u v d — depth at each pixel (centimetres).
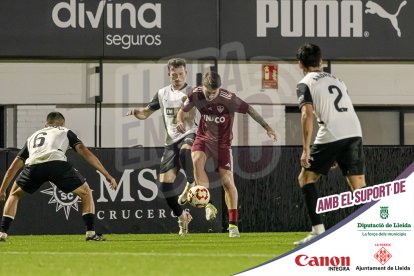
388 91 4206
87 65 4078
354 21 3941
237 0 3912
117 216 3500
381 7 3944
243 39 3916
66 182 2961
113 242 2961
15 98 4072
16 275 2016
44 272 2062
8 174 2961
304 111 2469
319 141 2502
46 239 3186
